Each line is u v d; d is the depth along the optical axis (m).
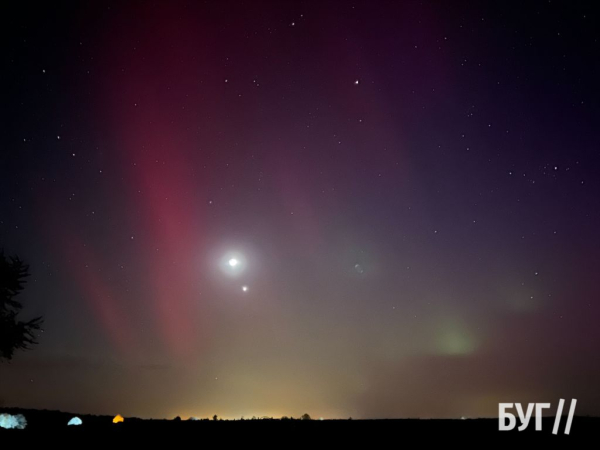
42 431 8.83
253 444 7.93
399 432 8.62
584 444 7.65
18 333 12.34
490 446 7.64
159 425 9.45
